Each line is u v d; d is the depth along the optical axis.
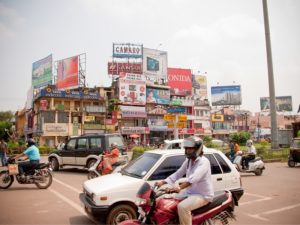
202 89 68.81
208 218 4.16
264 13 23.02
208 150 6.89
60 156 16.06
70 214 7.19
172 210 4.01
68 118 48.19
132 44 56.66
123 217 5.71
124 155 14.68
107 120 50.84
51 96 47.25
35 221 6.60
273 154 22.89
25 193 9.86
